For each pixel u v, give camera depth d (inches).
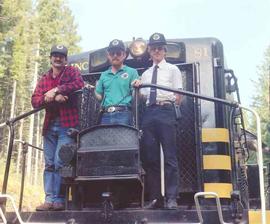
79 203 199.6
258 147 173.6
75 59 272.1
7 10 1288.1
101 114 215.8
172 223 174.7
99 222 181.6
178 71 215.6
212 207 190.2
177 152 222.7
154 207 197.2
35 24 1603.1
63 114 213.9
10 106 1550.2
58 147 211.5
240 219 169.9
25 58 1439.5
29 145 237.8
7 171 195.3
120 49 215.0
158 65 217.5
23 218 191.5
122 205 189.5
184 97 228.4
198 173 213.8
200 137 218.2
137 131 184.1
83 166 184.7
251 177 274.2
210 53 246.8
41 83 221.0
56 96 207.3
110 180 181.2
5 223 180.5
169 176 196.5
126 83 214.2
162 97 207.2
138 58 241.3
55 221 187.3
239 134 253.8
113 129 186.7
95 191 194.9
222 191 214.8
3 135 1317.7
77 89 213.0
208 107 234.8
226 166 218.8
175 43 243.1
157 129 203.6
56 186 212.4
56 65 219.1
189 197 218.5
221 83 242.4
